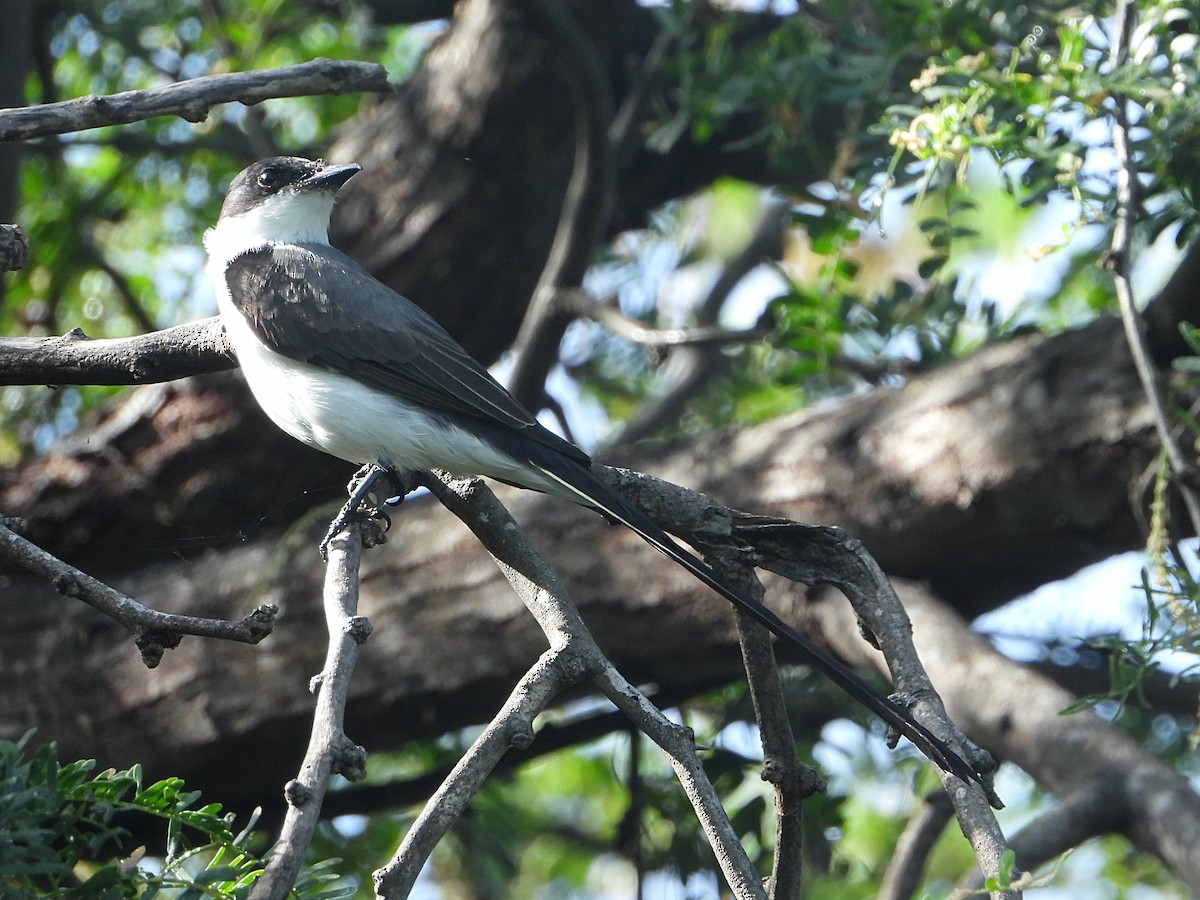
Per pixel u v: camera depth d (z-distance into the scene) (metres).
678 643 10.19
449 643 10.28
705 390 14.96
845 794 11.59
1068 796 7.86
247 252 8.98
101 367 7.73
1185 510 9.23
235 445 11.70
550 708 11.36
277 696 10.44
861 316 11.23
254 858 4.61
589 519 10.39
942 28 9.87
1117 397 9.20
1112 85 8.06
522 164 12.50
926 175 8.57
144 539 11.90
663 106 13.36
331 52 14.27
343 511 8.08
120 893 4.37
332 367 8.32
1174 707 10.35
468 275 12.61
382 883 4.96
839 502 10.00
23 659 10.86
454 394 8.16
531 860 14.70
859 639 9.20
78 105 6.23
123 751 10.69
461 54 12.52
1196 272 8.91
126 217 14.66
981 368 9.85
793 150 11.43
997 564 10.02
